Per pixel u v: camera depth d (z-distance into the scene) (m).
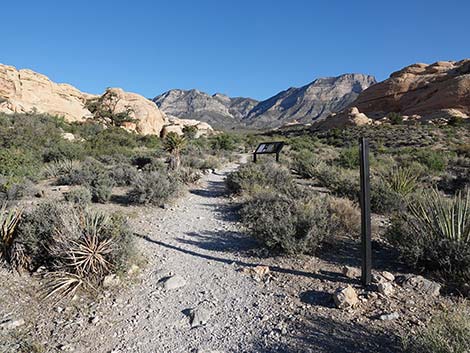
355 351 3.39
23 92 51.75
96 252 5.20
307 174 15.88
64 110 55.66
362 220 4.79
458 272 4.72
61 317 4.27
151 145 37.59
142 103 69.38
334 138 53.75
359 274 5.12
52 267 5.38
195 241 7.22
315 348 3.50
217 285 5.16
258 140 58.38
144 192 10.04
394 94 83.38
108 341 3.81
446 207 5.68
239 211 9.33
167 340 3.81
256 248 6.49
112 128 44.53
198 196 11.94
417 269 5.18
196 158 21.05
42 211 6.25
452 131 49.06
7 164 12.93
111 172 13.70
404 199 8.91
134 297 4.80
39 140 21.91
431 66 88.31
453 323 3.16
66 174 12.95
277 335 3.78
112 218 6.23
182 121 83.56
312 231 6.05
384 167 16.55
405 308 4.12
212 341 3.76
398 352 3.30
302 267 5.60
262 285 5.08
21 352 3.55
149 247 6.73
